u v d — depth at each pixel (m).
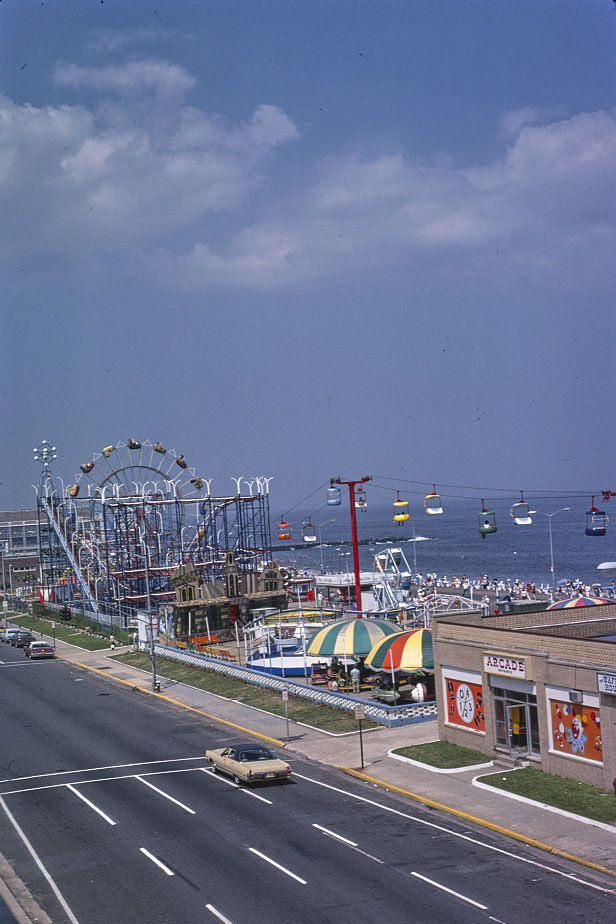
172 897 28.64
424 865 30.64
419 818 35.97
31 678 78.38
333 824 35.47
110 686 72.00
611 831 33.16
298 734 51.59
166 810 38.28
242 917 26.80
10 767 47.53
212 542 129.00
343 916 26.56
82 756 49.16
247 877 30.06
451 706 46.81
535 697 41.50
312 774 43.50
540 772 40.53
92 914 27.64
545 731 40.50
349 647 63.03
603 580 170.12
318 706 58.00
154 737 53.03
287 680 62.44
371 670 63.84
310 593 116.31
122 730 55.41
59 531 133.50
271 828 35.19
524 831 33.69
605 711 37.25
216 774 44.12
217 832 35.00
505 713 43.16
